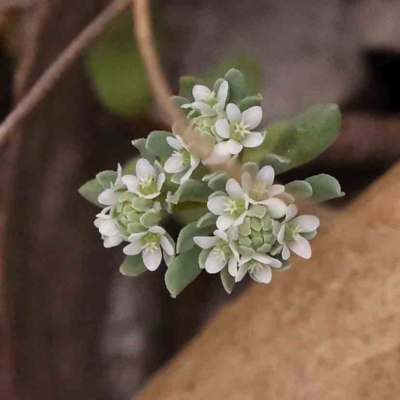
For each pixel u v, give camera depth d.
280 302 0.09
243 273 0.08
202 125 0.08
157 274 0.13
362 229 0.09
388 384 0.08
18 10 0.12
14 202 0.10
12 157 0.10
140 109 0.11
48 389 0.11
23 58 0.11
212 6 0.13
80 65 0.11
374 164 0.11
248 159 0.08
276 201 0.08
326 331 0.09
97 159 0.11
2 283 0.10
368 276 0.09
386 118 0.12
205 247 0.08
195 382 0.09
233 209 0.08
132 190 0.08
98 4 0.11
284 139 0.08
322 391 0.09
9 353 0.10
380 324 0.09
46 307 0.11
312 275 0.09
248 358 0.09
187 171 0.08
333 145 0.11
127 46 0.11
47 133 0.11
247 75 0.10
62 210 0.11
